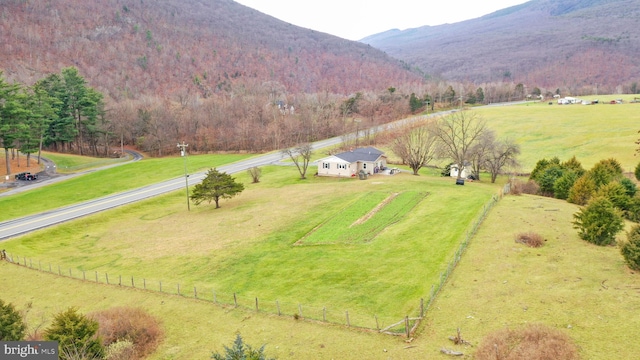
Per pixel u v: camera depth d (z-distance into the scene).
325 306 28.64
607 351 19.33
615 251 30.38
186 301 31.67
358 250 38.09
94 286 36.31
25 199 70.31
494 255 31.20
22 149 91.19
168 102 157.88
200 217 56.16
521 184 56.06
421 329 23.39
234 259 39.81
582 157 79.12
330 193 61.06
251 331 26.38
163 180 80.81
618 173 51.44
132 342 25.92
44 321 30.59
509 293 25.50
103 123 122.88
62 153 116.62
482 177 72.56
